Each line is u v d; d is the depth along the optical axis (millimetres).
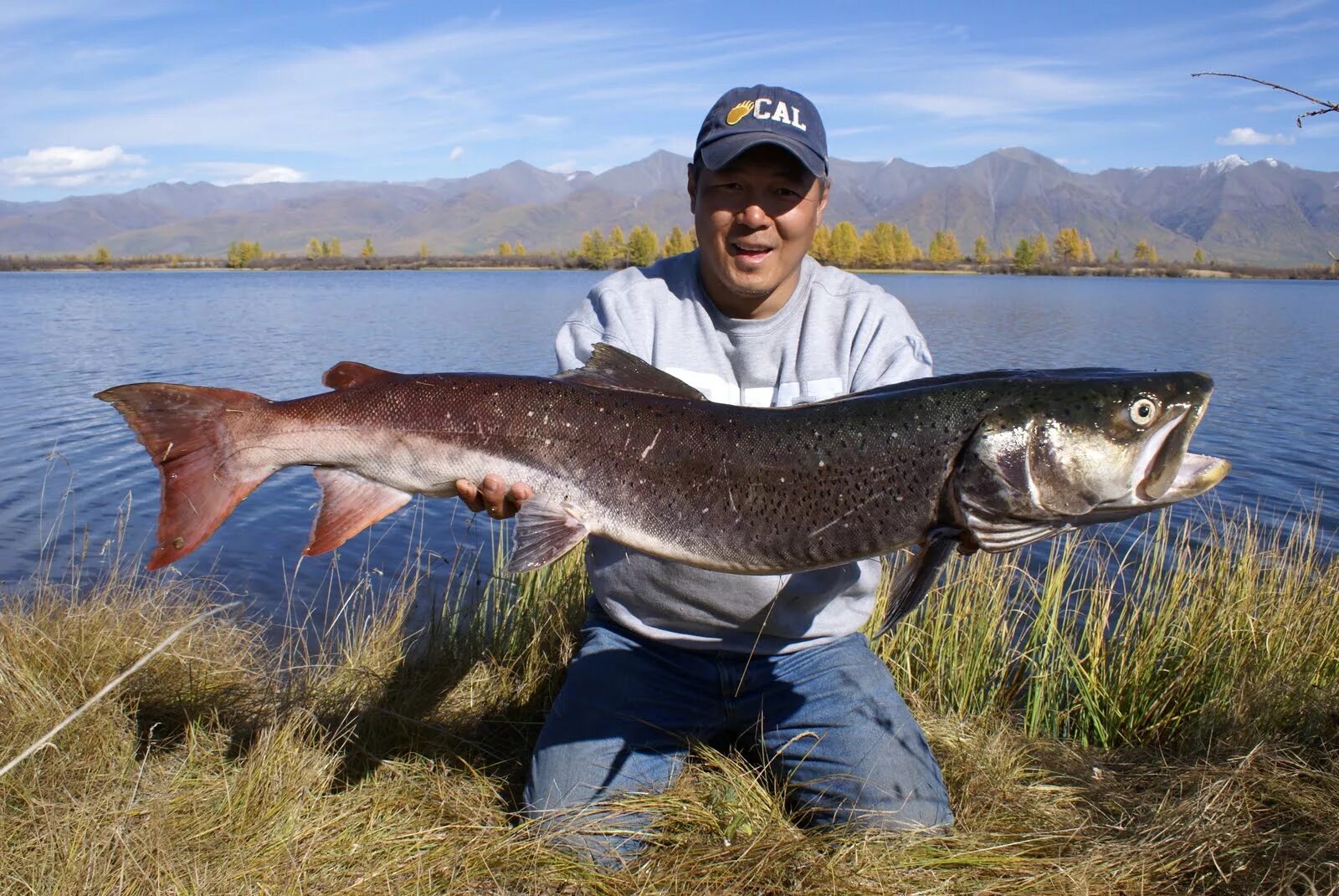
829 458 1156
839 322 1367
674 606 1289
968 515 1114
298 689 1585
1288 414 6387
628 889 1108
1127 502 1090
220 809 1191
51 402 6078
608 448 1192
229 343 10094
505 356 8867
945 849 1156
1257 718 1474
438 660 1729
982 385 1140
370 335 11109
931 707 1633
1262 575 1964
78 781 1245
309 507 3703
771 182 1253
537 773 1265
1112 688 1708
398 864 1120
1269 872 1090
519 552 1189
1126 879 1108
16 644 1526
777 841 1156
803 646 1317
